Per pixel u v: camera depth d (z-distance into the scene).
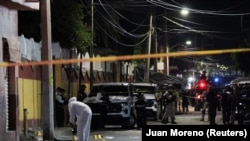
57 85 35.50
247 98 30.38
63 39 35.03
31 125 28.39
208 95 31.94
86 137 18.64
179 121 38.81
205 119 41.62
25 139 23.11
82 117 18.48
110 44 57.19
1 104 19.91
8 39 20.67
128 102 30.91
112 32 52.03
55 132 27.86
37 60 29.45
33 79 29.27
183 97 55.03
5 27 20.59
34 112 29.23
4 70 20.44
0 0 19.50
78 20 34.97
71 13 34.47
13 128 21.64
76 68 42.44
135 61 62.78
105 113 30.44
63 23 34.25
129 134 27.09
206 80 50.59
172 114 35.91
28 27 33.81
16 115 21.66
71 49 37.25
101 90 32.25
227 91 32.66
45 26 22.92
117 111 30.53
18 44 21.81
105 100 30.59
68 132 28.12
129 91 31.98
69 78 38.50
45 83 22.97
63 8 34.16
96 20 47.53
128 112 30.77
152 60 71.81
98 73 51.16
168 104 35.91
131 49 61.81
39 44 29.83
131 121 31.50
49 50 22.98
